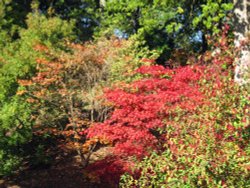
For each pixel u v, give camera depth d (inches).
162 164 298.8
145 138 417.1
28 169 589.3
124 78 558.6
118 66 561.3
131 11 902.4
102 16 1037.8
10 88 551.8
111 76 561.0
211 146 277.0
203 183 281.3
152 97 434.3
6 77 550.0
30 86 555.8
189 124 304.3
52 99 552.1
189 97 402.9
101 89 524.7
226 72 355.3
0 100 545.3
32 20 647.1
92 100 525.0
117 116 434.3
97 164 470.9
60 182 547.8
